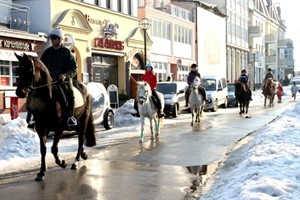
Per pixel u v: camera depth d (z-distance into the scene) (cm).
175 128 1794
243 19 6844
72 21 2569
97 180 879
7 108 2197
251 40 7269
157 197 750
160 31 3822
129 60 3219
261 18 8050
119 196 758
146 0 3912
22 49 2248
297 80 7219
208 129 1745
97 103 1722
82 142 1043
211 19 5097
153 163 1058
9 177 909
